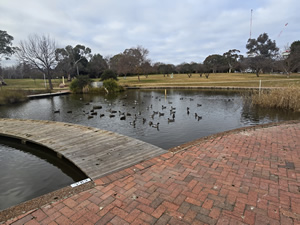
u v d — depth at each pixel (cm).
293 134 528
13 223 225
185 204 255
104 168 367
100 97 2016
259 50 5134
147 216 234
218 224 219
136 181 316
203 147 451
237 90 2231
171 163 377
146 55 4425
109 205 257
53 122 770
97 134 592
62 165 470
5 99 1605
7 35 3909
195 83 3209
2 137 646
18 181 403
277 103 1155
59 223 225
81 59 5638
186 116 1006
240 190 282
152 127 805
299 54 3578
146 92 2414
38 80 4762
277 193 273
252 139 497
